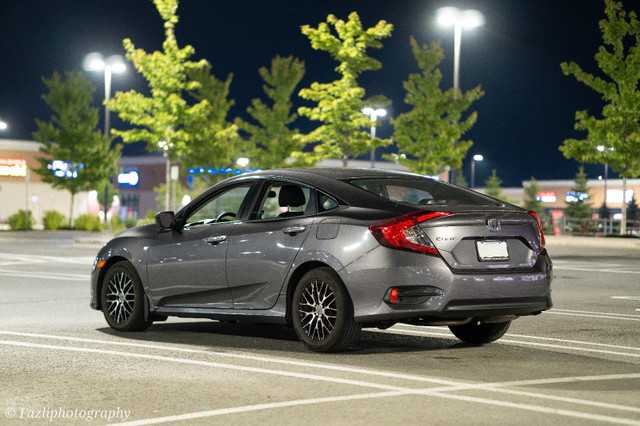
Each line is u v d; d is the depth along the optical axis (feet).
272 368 25.00
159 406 20.03
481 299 26.43
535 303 27.53
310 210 28.48
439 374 24.12
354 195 27.84
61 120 197.36
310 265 28.14
